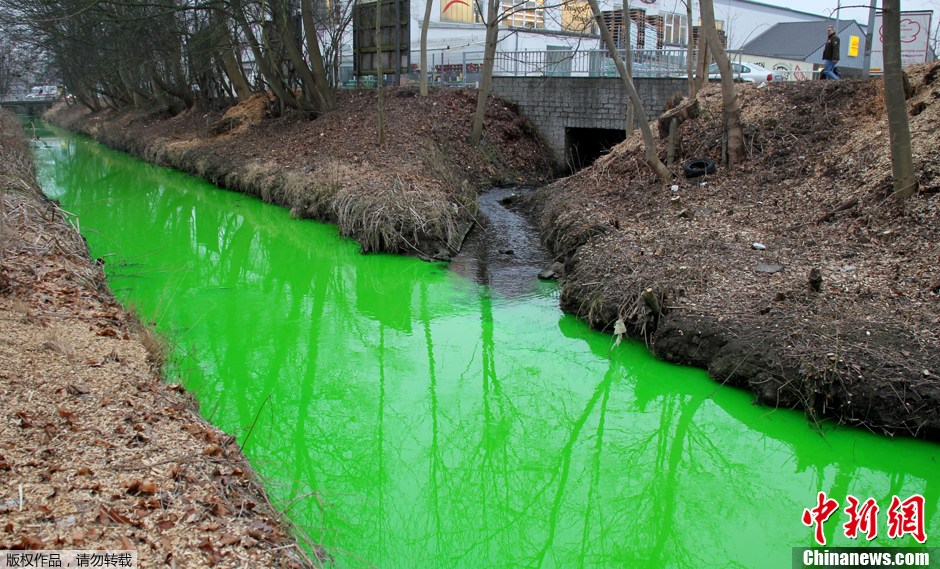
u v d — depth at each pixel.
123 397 5.76
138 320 8.08
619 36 23.73
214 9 20.84
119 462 4.78
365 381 8.82
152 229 16.48
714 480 6.91
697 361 8.41
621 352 9.06
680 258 10.15
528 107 23.28
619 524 6.28
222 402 8.06
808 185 11.98
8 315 6.95
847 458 6.82
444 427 7.82
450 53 30.03
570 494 6.73
